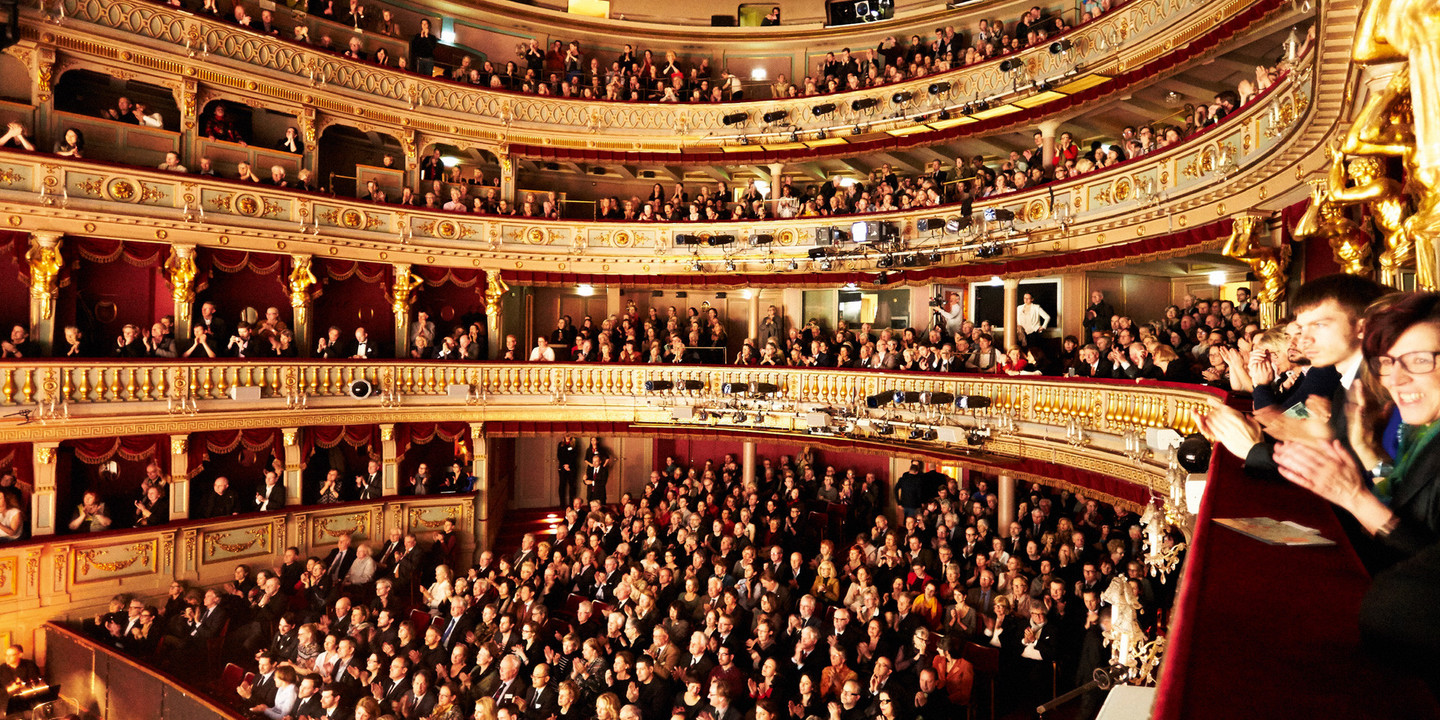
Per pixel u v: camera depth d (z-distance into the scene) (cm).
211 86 1914
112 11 1745
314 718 1229
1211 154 1282
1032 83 1855
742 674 1234
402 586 1862
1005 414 1553
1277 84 1008
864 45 2508
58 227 1656
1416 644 120
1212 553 207
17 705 1484
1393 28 295
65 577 1639
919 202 2012
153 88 1966
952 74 2077
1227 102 1314
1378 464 239
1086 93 1792
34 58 1681
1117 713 261
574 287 2698
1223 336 1201
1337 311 294
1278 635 143
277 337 1973
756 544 1784
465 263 2258
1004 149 2261
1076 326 2045
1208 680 122
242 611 1695
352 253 2084
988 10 2250
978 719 1131
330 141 2289
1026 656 1127
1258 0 1323
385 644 1434
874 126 2181
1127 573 1091
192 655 1595
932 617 1289
